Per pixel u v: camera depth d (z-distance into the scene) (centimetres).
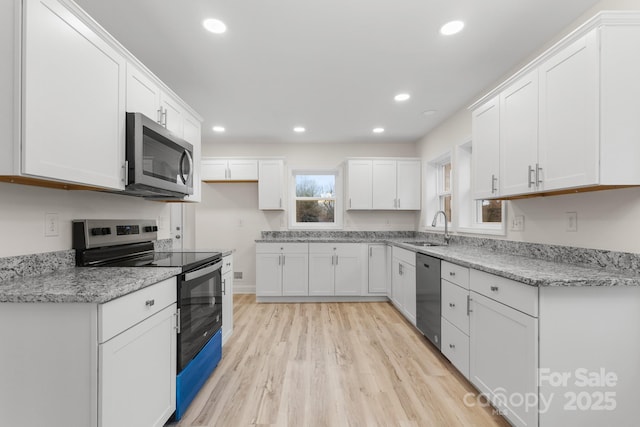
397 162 437
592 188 156
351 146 470
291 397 186
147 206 242
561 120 156
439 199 415
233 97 294
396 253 364
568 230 188
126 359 121
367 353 248
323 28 188
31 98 108
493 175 214
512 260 200
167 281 154
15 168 106
